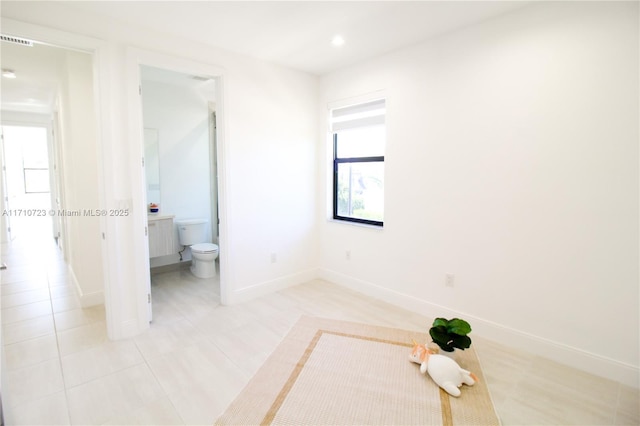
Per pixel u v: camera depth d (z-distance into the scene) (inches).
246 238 134.7
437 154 114.1
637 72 76.9
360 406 74.5
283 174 145.6
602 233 83.7
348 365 90.1
